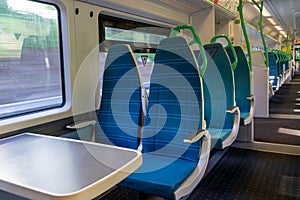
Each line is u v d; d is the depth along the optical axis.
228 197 2.47
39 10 2.01
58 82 2.19
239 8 3.46
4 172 1.17
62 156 1.36
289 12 7.60
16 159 1.33
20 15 1.90
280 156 3.50
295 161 3.32
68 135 2.15
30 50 1.98
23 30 1.92
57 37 2.15
